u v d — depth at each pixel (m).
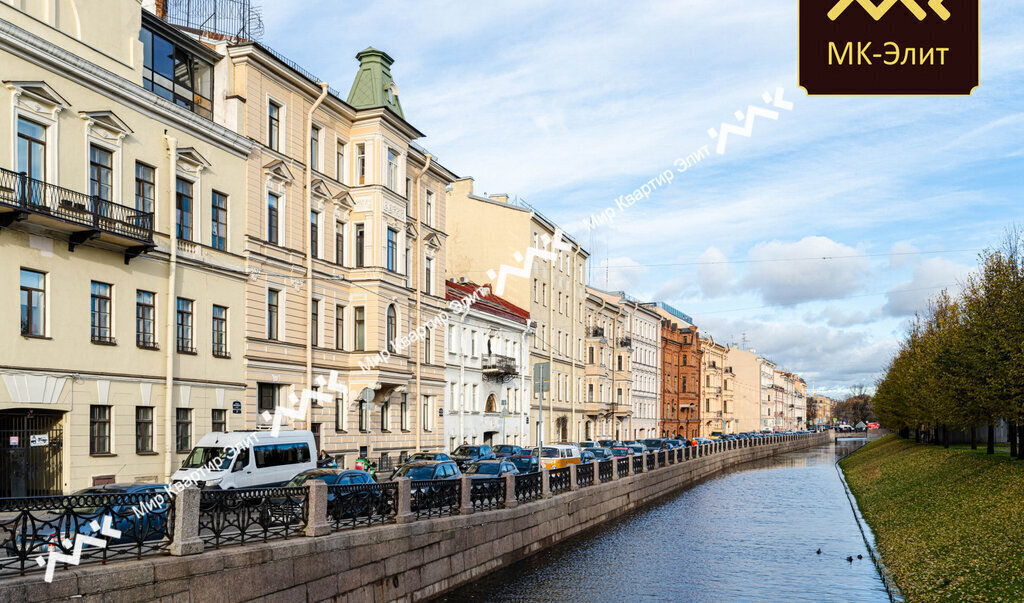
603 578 18.97
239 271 26.34
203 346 24.64
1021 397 25.27
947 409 34.94
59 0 20.11
